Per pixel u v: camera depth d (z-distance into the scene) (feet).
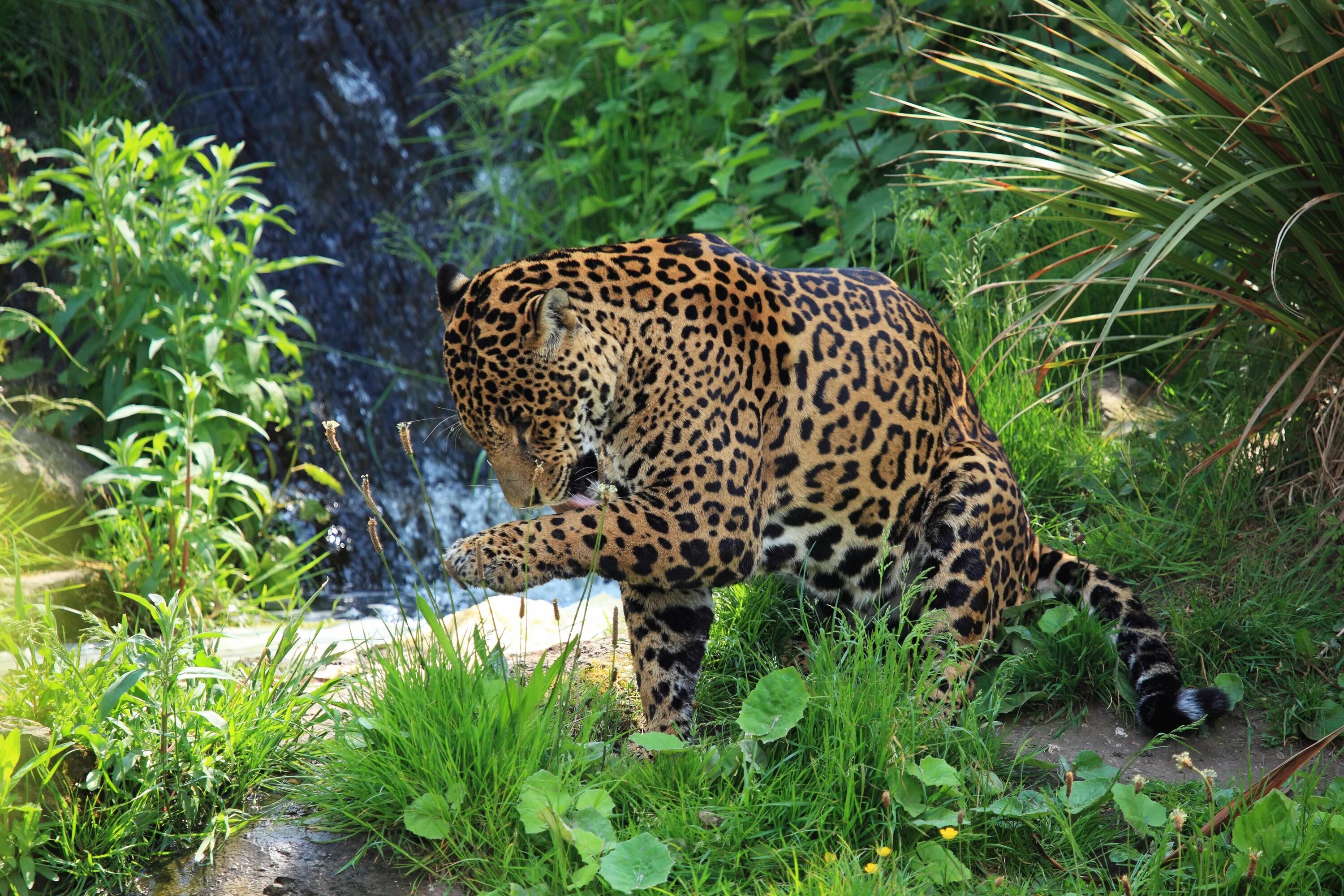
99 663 18.84
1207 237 22.53
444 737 17.11
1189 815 16.65
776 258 37.37
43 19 43.78
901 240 32.89
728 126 41.24
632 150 44.62
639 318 18.37
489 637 24.86
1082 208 25.76
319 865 16.57
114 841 16.74
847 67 41.98
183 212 34.22
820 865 15.79
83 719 17.62
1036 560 22.08
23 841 15.99
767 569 20.20
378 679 20.54
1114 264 21.75
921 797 16.67
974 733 17.71
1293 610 21.27
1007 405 26.84
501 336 17.63
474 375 17.83
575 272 18.31
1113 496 25.03
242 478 30.86
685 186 42.68
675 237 19.70
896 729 17.11
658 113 44.65
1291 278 22.74
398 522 40.63
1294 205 21.75
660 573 18.19
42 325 31.30
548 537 17.52
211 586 29.73
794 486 19.49
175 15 47.55
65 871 16.42
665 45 44.34
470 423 18.30
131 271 32.99
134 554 29.30
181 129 46.26
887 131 38.19
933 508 20.08
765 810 16.71
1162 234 19.47
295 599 32.94
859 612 20.57
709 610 19.81
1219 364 27.50
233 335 35.09
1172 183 21.98
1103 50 33.35
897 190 35.96
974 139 34.55
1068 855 16.39
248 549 31.17
